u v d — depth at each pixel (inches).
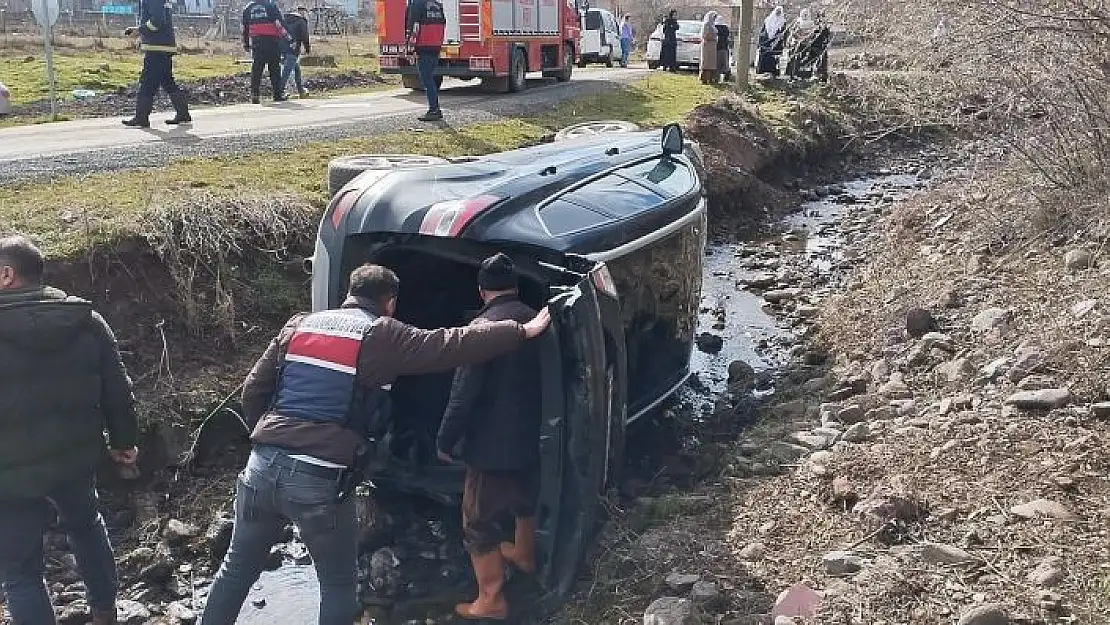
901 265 388.2
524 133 536.1
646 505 209.2
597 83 878.4
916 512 180.4
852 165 700.0
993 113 338.6
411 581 205.0
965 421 216.8
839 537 179.6
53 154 405.4
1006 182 377.4
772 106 721.6
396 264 221.1
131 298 270.2
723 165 542.3
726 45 927.7
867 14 364.2
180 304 275.0
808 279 417.4
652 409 256.1
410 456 216.4
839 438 230.5
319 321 164.7
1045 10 291.3
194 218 291.3
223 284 287.3
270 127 511.8
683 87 850.8
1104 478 180.9
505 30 760.3
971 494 183.8
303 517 157.8
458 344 164.2
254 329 284.4
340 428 159.0
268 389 166.2
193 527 223.8
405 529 222.2
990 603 145.3
